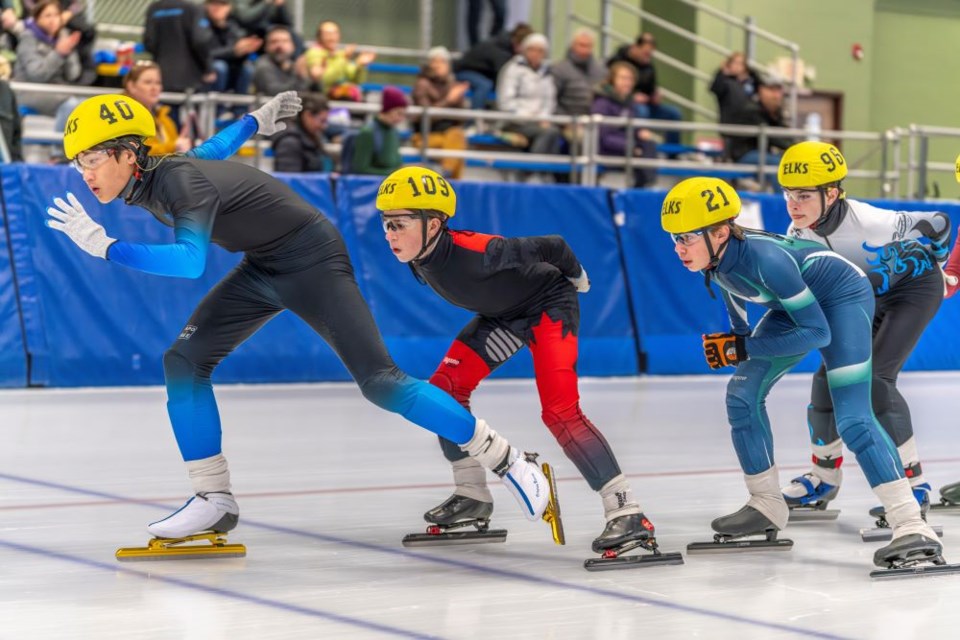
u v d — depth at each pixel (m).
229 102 10.98
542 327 4.63
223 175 4.28
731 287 4.62
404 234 4.44
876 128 19.73
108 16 14.50
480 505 4.97
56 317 9.62
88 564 4.41
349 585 4.19
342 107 12.17
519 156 12.47
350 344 4.36
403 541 4.86
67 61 11.40
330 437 7.76
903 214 5.36
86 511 5.35
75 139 4.06
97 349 9.74
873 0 19.19
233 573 4.33
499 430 8.18
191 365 4.57
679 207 4.48
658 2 18.28
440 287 4.60
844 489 6.34
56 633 3.54
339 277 4.42
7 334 9.48
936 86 20.06
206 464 4.60
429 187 4.43
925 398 10.67
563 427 4.59
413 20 16.30
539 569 4.48
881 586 4.29
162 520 4.56
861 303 4.66
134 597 3.95
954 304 13.16
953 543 5.07
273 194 4.37
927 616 3.88
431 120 12.52
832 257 4.69
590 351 11.37
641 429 8.35
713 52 18.08
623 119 12.84
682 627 3.71
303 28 15.60
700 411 9.40
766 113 14.07
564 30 17.59
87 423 8.03
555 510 4.47
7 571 4.27
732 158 14.02
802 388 11.33
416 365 10.59
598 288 11.43
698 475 6.62
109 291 9.81
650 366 11.61
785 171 5.09
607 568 4.47
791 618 3.84
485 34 14.98
